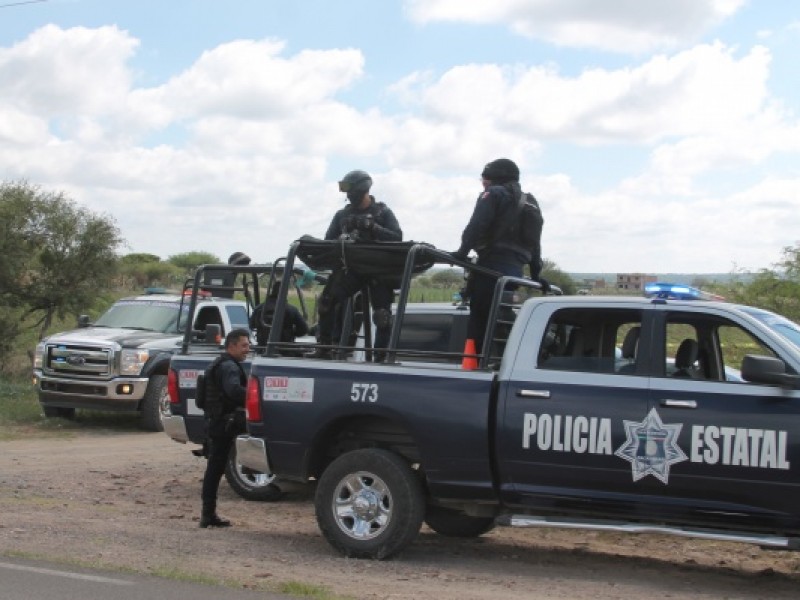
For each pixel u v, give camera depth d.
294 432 8.12
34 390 20.89
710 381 7.11
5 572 6.90
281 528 9.44
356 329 8.89
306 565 7.64
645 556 8.69
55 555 7.55
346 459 7.95
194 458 14.47
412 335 11.23
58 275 22.28
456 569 7.73
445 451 7.66
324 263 8.66
